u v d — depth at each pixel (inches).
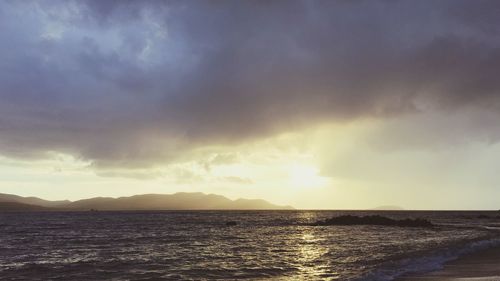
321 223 4077.3
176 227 3816.4
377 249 1581.0
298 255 1449.3
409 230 3016.7
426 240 2005.4
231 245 1924.2
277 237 2450.8
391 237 2293.3
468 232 2701.8
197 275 1039.6
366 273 898.7
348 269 1065.5
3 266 1274.6
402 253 1346.0
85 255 1562.5
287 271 1070.4
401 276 842.2
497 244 1451.8
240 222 4963.1
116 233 2928.2
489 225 3937.0
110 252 1658.5
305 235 2578.7
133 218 6599.4
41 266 1261.1
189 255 1504.7
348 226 3718.0
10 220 5620.1
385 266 994.7
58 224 4409.5
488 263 1022.4
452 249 1317.7
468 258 1117.1
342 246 1766.7
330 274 994.7
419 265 997.8
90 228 3622.0
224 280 954.1
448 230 2987.2
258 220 5718.5
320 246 1797.5
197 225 4224.9
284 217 7234.3
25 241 2262.6
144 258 1427.2
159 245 1956.2
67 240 2306.8
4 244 2080.5
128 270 1151.6
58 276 1075.9
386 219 4008.4
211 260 1343.5
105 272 1124.5
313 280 907.4
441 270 916.0
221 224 4461.1
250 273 1053.2
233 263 1256.8
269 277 980.6
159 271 1119.6
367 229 3201.3
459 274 857.5
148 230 3321.9
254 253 1546.5
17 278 1055.0
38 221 5265.8
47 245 2011.6
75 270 1173.1
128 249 1772.9
